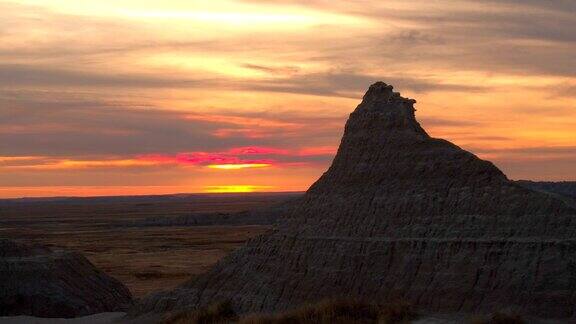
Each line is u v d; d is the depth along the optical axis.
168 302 46.84
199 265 94.44
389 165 41.91
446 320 34.03
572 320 32.84
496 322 32.25
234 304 43.16
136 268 91.69
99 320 51.12
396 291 37.69
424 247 38.00
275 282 42.44
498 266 35.75
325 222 42.69
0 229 188.88
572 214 36.06
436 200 39.19
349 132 44.84
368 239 39.97
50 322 51.41
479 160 39.50
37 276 58.53
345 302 36.50
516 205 37.16
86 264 64.88
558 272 34.44
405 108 43.84
